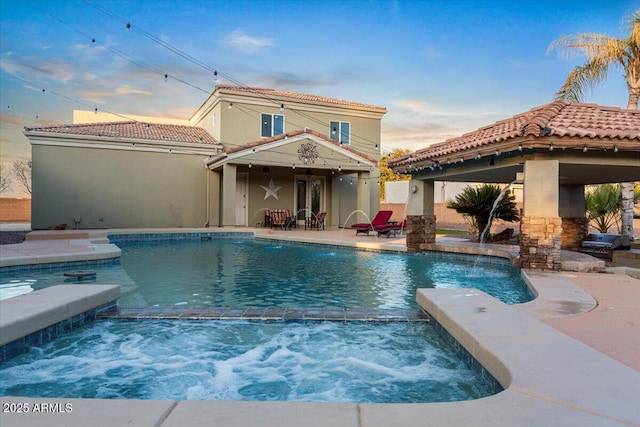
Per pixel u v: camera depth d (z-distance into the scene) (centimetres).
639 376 265
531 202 802
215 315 513
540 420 212
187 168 1995
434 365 394
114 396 338
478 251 1051
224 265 1004
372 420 213
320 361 406
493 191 1436
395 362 404
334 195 2275
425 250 1182
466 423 209
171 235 1634
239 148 1739
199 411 223
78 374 377
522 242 809
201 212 2023
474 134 1115
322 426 207
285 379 369
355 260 1096
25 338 397
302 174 2245
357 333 482
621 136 736
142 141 1884
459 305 460
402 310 541
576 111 930
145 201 1917
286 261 1075
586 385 252
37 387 352
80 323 487
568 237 1210
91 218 1825
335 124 2297
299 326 503
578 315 454
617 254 996
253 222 2130
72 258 930
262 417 217
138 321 509
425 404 232
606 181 1167
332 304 625
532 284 634
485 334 352
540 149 787
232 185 1780
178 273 886
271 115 2142
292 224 2098
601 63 1374
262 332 485
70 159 1795
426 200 1202
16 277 816
